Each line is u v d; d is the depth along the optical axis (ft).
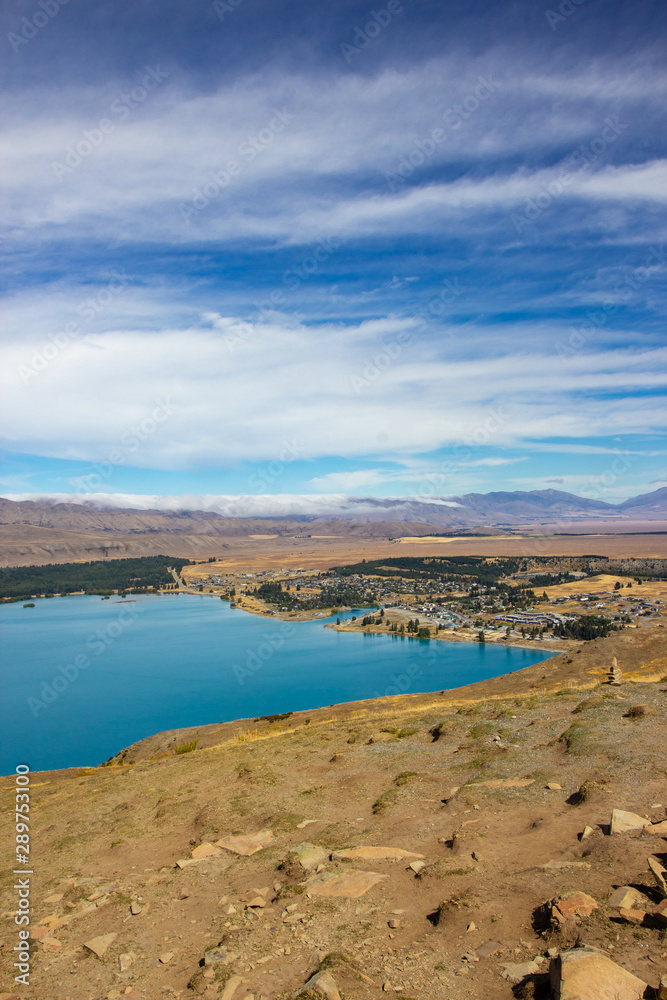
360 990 24.82
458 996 23.43
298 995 24.39
